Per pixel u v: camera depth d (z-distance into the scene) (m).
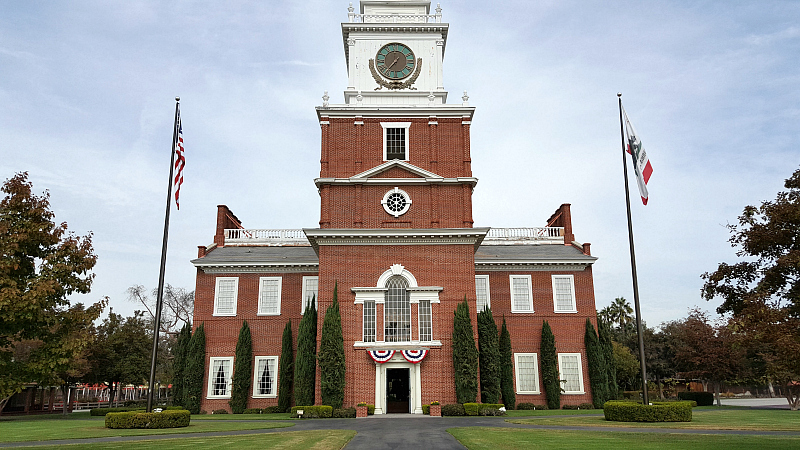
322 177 39.19
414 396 35.81
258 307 47.72
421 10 44.47
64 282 29.00
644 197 30.55
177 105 32.31
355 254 37.88
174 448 18.95
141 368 53.03
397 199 39.12
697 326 51.66
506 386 45.16
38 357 28.73
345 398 35.59
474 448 18.31
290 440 21.17
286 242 53.44
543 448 18.14
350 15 43.53
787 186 20.50
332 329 35.84
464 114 40.62
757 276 20.72
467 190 39.19
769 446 18.25
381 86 42.06
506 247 53.72
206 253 50.16
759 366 48.47
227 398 45.69
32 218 28.89
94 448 19.39
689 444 19.02
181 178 31.75
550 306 48.88
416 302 37.16
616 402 30.27
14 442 21.67
